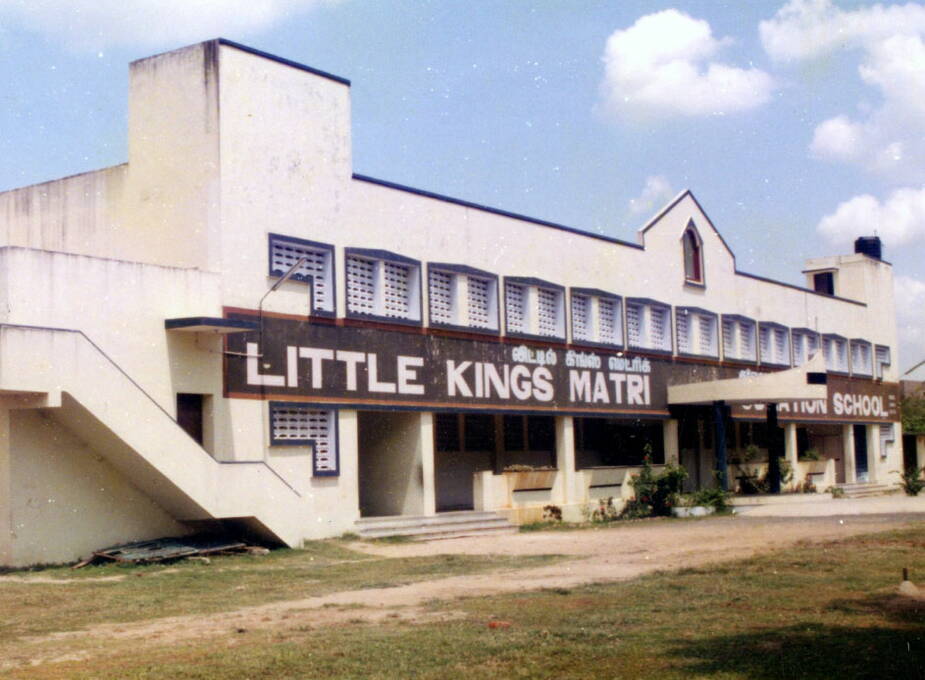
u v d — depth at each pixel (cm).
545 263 3047
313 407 2300
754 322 4091
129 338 1962
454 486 3061
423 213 2636
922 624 1073
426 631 1125
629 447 3662
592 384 3192
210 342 2106
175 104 2216
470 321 2781
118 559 1864
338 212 2400
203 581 1664
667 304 3584
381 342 2489
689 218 3756
